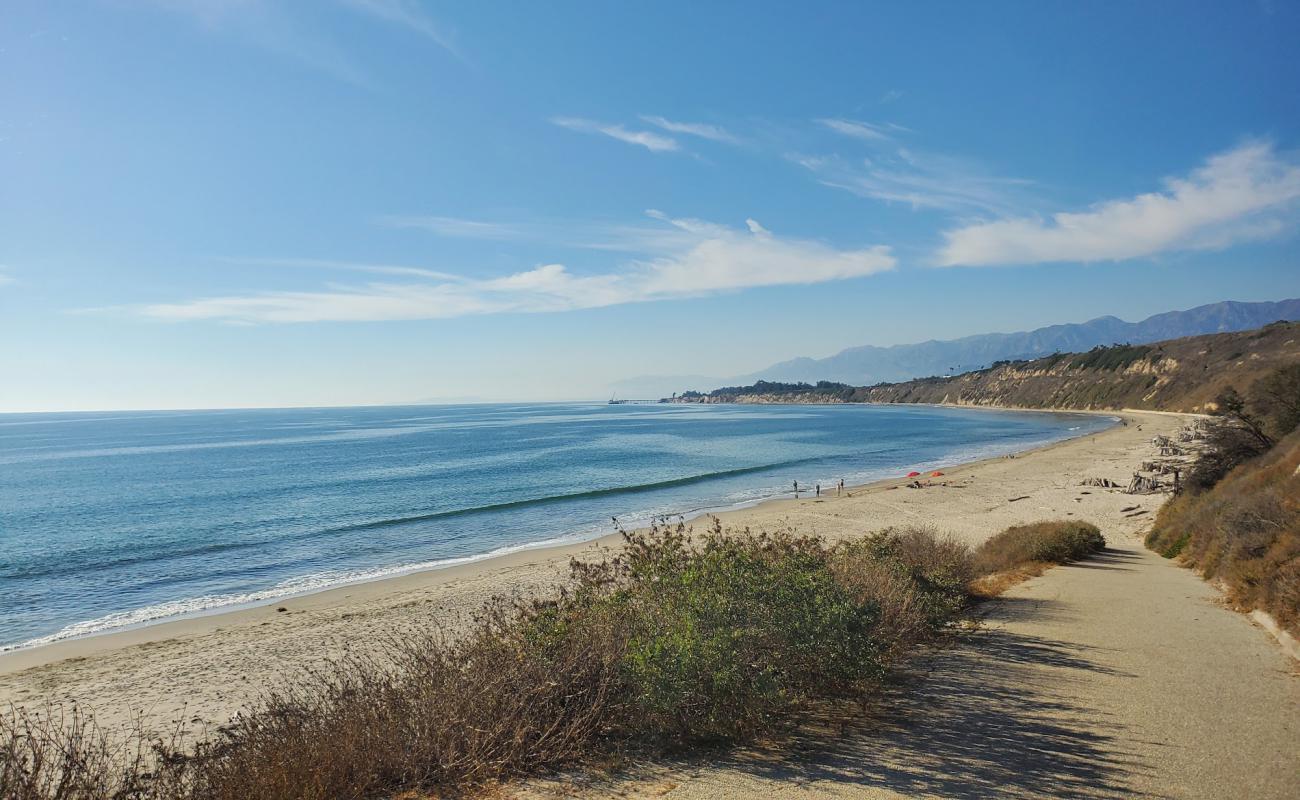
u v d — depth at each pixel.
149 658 13.85
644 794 3.93
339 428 151.00
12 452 93.38
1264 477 17.23
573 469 57.03
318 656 12.96
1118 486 37.91
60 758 4.46
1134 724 5.03
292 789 3.93
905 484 44.06
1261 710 5.31
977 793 3.85
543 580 19.58
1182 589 11.59
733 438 96.56
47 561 25.19
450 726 4.48
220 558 25.47
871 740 4.75
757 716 4.98
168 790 4.14
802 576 6.36
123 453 87.06
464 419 196.00
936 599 8.57
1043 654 7.22
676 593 6.06
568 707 4.86
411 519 33.22
